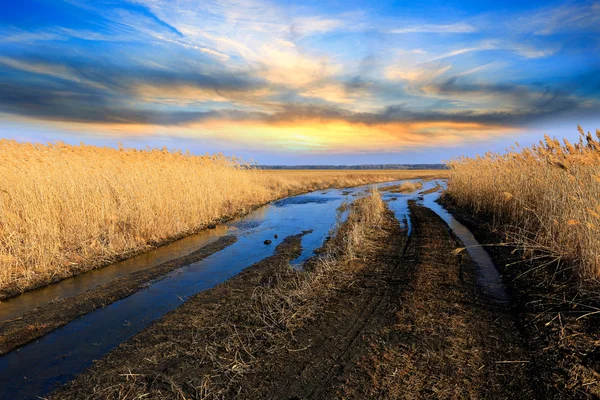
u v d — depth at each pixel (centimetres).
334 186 3881
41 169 1235
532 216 1026
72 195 1117
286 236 1256
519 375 409
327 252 995
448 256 917
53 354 501
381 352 471
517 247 890
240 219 1630
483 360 445
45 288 768
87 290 750
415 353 465
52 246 906
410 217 1586
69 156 1630
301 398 385
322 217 1675
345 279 764
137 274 841
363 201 1927
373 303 636
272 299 646
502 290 679
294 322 561
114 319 611
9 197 1021
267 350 482
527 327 518
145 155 1886
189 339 520
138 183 1372
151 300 691
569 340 463
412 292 673
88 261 920
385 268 840
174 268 889
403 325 543
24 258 843
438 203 2161
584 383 379
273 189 3031
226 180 2097
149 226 1157
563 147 841
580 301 561
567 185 790
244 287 734
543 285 653
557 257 727
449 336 505
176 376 428
